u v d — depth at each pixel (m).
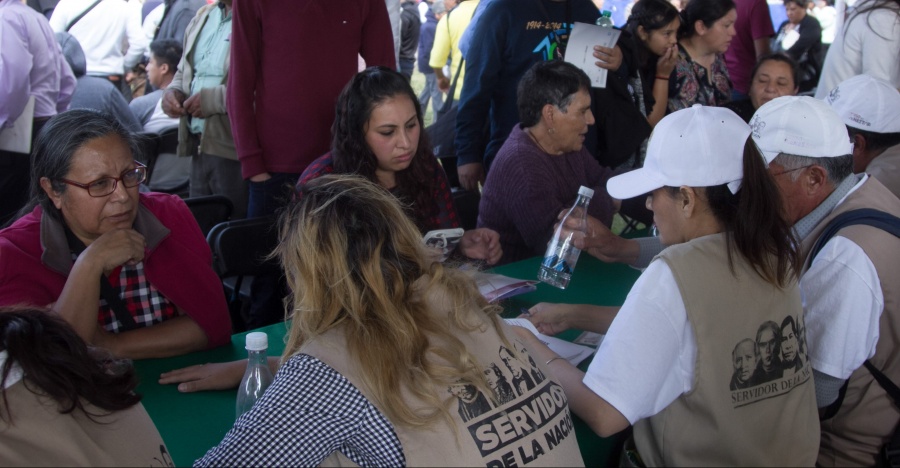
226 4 3.64
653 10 3.58
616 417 1.32
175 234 1.99
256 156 3.16
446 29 6.15
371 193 1.25
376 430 1.10
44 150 1.75
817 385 1.66
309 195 1.24
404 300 1.18
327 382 1.11
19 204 3.87
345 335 1.14
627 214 3.21
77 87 4.18
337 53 3.16
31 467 0.95
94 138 1.73
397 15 4.89
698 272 1.33
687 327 1.32
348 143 2.32
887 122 2.09
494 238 2.48
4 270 1.77
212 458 1.10
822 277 1.64
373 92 2.26
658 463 1.41
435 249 1.33
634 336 1.32
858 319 1.60
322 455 1.10
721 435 1.34
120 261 1.76
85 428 1.00
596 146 3.44
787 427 1.40
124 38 5.09
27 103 3.78
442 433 1.10
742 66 5.19
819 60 6.64
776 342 1.38
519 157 2.63
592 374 1.36
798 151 1.70
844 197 1.74
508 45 3.53
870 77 2.18
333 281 1.17
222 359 1.91
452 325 1.21
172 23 4.91
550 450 1.18
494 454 1.12
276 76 3.11
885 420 1.71
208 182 3.86
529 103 2.65
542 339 1.91
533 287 2.27
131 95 5.20
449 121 4.10
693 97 3.88
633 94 3.59
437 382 1.12
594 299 2.29
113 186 1.75
